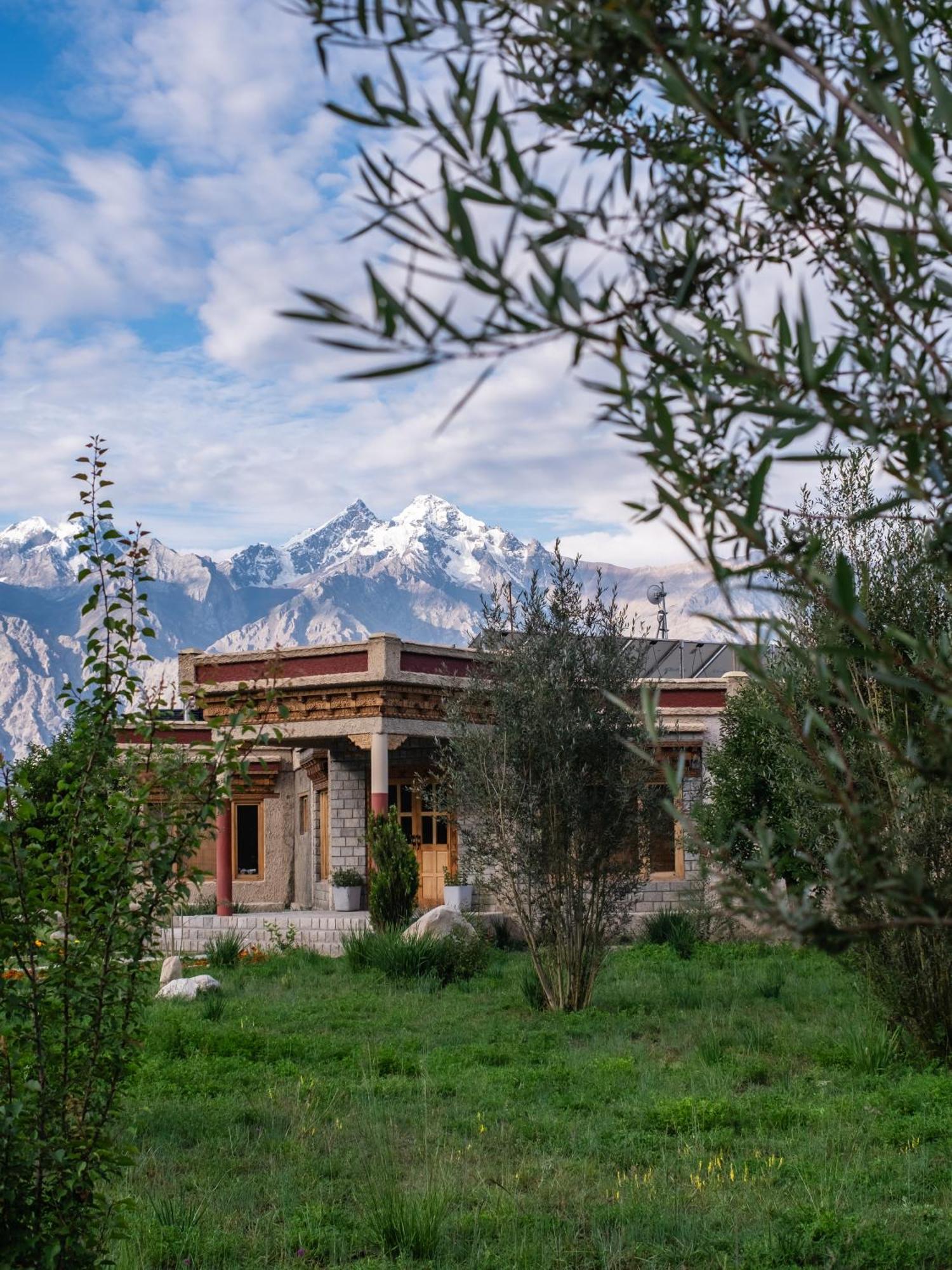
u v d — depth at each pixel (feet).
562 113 6.18
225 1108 35.14
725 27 5.77
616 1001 53.67
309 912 84.53
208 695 19.84
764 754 62.64
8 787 16.97
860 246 5.66
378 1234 24.45
